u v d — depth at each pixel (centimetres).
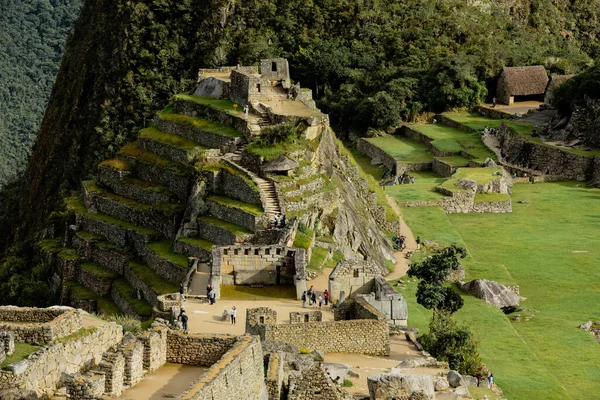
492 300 14875
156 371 5962
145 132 18012
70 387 5375
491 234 19038
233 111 17038
